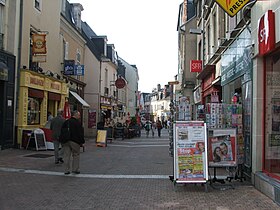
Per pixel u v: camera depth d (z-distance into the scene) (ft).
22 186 26.76
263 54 26.71
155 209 20.77
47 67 63.72
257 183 26.27
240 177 29.25
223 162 27.99
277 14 24.16
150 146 67.51
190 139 26.30
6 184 27.37
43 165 37.47
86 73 100.37
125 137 96.27
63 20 74.18
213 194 24.81
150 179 30.35
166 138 100.12
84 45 98.27
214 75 57.16
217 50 51.03
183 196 24.14
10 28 50.52
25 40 54.03
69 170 32.76
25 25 53.93
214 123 33.88
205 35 68.44
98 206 21.35
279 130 27.09
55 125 38.75
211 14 60.29
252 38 29.25
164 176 31.81
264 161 27.43
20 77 52.16
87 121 98.07
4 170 33.47
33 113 57.98
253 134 28.14
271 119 27.55
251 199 23.32
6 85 48.47
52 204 21.68
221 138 28.09
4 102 48.06
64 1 80.02
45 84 60.29
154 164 39.91
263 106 27.73
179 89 122.11
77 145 32.58
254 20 28.91
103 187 26.89
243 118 31.53
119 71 150.92
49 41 64.34
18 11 51.60
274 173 26.35
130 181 29.40
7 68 47.42
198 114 61.36
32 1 56.44
